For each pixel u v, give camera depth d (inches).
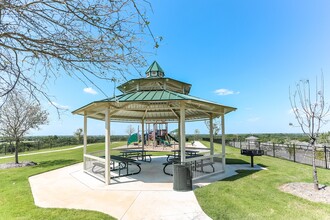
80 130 1211.9
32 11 66.9
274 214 155.6
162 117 516.4
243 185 237.3
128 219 150.9
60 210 167.5
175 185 222.1
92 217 152.9
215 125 1261.1
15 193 218.5
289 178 269.0
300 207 169.2
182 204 180.2
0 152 746.8
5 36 68.2
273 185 236.8
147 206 176.9
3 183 268.5
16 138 441.4
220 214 157.1
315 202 180.1
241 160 451.5
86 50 75.1
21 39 70.6
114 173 321.4
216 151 642.8
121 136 1454.2
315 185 211.0
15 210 168.4
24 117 436.1
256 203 179.2
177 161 292.4
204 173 297.6
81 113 353.4
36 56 73.7
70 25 73.8
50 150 844.0
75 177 295.4
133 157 508.1
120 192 219.0
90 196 206.4
